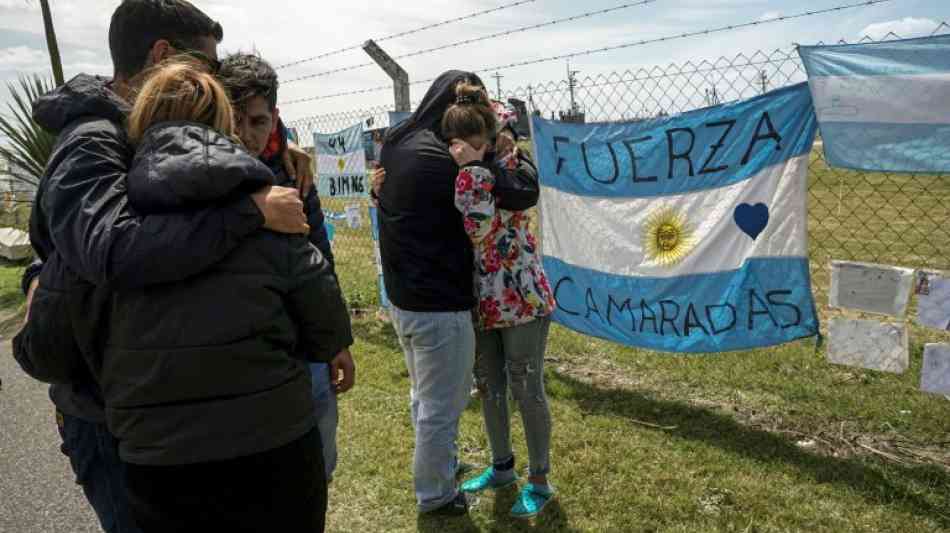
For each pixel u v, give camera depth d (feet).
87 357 5.14
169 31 5.84
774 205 11.93
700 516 9.54
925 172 10.17
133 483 4.95
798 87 11.35
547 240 15.56
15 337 5.56
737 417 12.61
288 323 5.08
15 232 35.53
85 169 4.74
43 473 11.82
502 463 10.41
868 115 10.49
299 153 7.92
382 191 9.16
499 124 9.09
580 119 14.89
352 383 7.82
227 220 4.62
